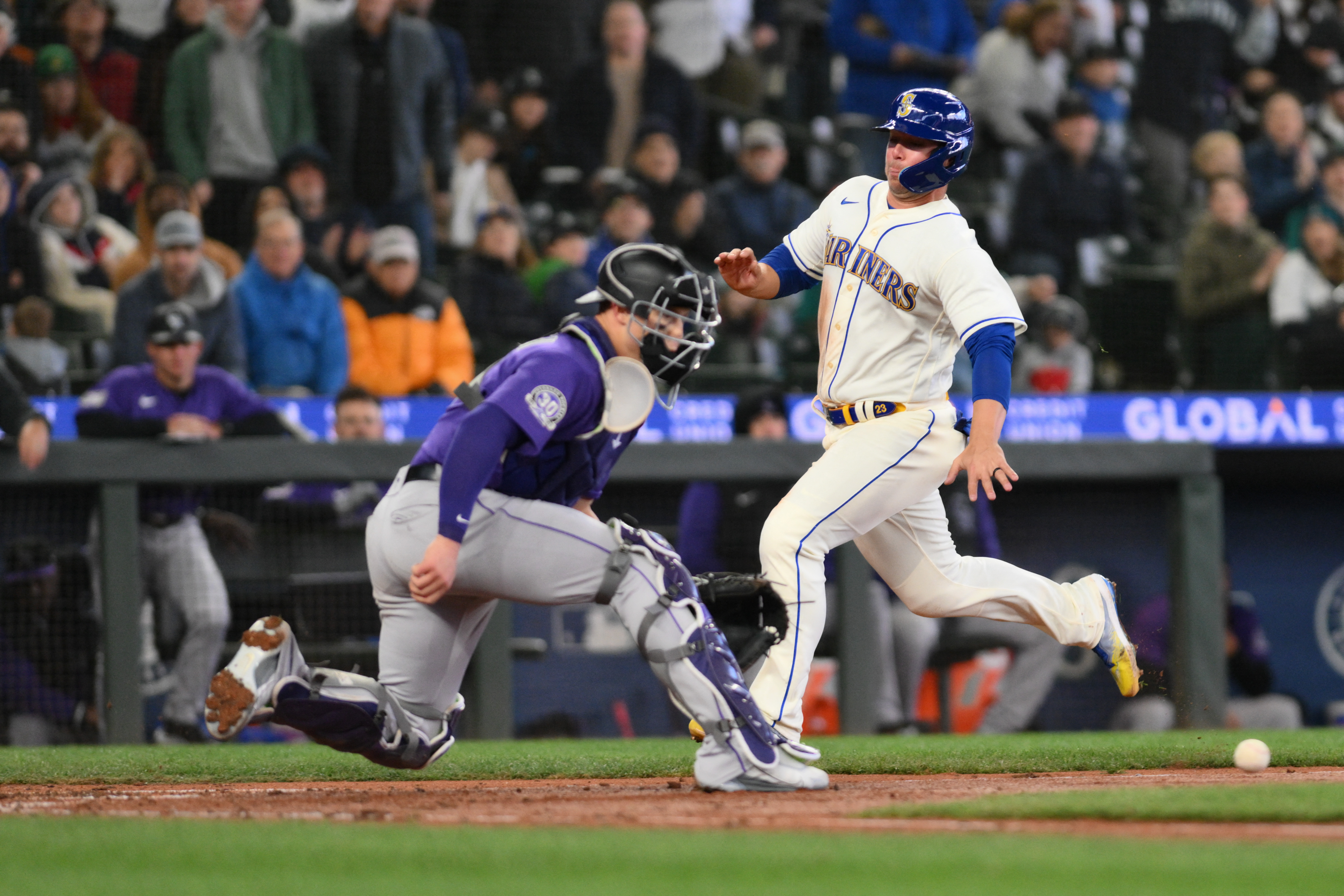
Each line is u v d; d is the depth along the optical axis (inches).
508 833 347.3
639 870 281.9
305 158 1274.6
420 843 323.3
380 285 1215.6
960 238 525.3
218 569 1030.4
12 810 442.6
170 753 747.4
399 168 1318.9
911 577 573.6
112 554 986.1
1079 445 1109.7
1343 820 370.0
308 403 1146.0
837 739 903.1
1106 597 591.5
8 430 973.8
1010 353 504.4
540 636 1097.4
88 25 1256.2
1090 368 1384.1
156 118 1284.4
